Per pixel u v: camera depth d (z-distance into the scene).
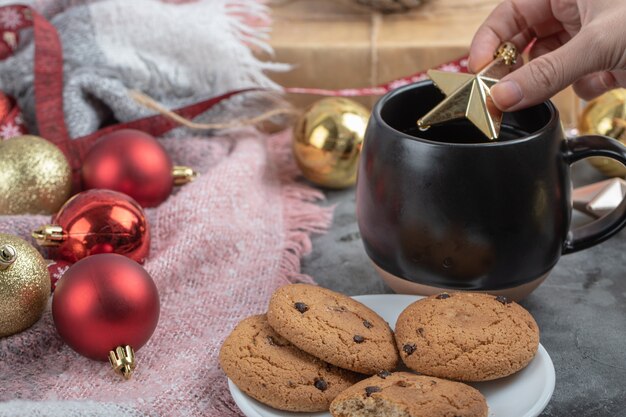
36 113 0.76
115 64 0.79
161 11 0.80
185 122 0.77
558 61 0.58
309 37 0.83
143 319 0.58
